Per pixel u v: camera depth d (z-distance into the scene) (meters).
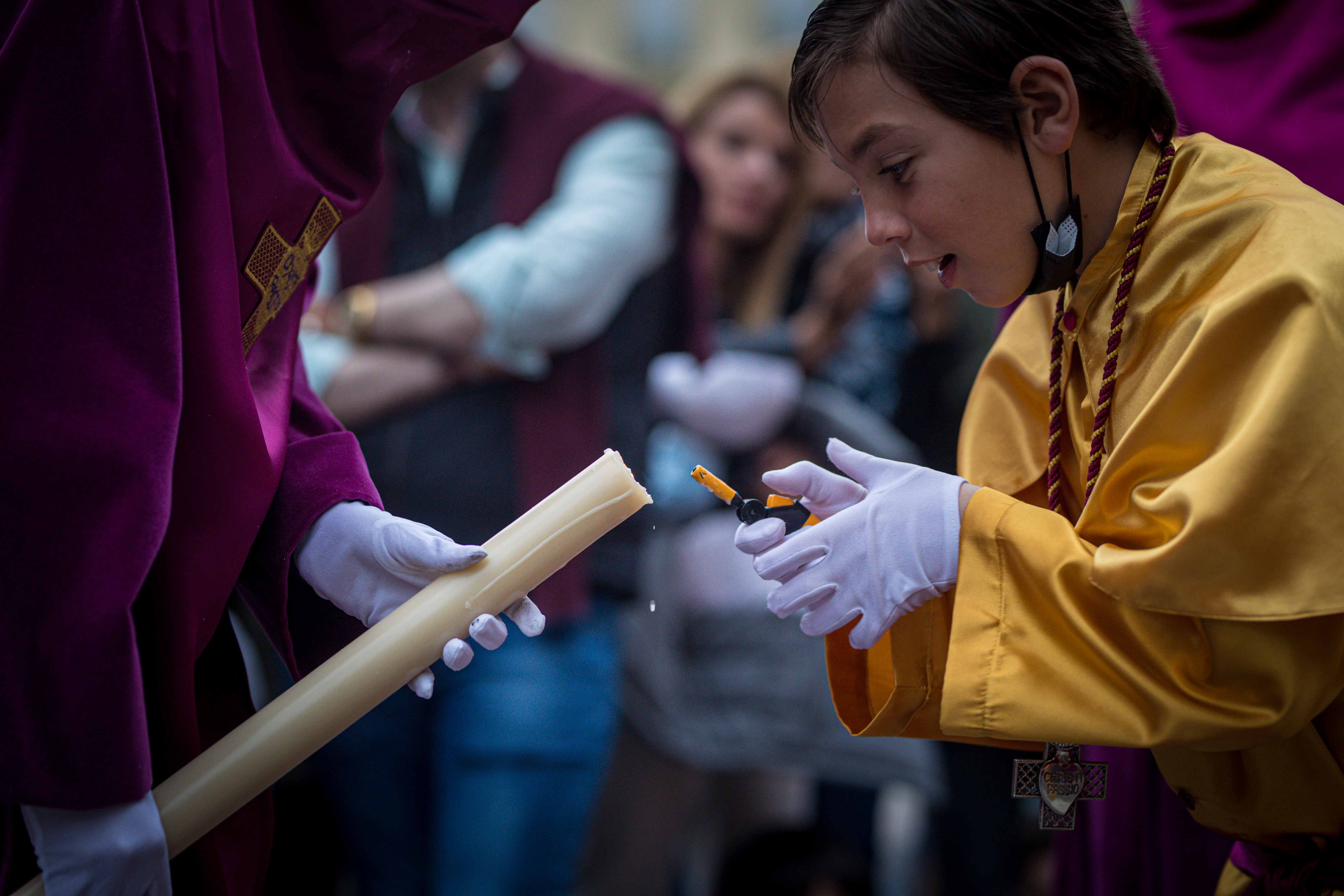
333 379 2.10
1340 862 1.19
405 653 1.08
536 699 2.04
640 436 2.26
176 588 1.06
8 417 0.98
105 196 1.00
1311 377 1.02
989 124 1.09
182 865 1.10
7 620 0.97
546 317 2.12
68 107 1.01
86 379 0.99
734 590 2.60
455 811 2.04
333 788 2.14
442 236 2.25
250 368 1.22
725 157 2.92
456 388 2.15
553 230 2.16
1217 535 1.02
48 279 1.00
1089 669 1.08
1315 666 1.06
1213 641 1.05
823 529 1.14
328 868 2.45
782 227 2.95
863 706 1.26
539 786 2.04
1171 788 1.33
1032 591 1.10
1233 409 1.06
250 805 1.19
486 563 1.11
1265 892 1.24
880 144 1.11
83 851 0.99
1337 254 1.05
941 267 1.17
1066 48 1.10
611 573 2.12
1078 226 1.15
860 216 3.00
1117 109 1.13
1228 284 1.09
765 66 2.99
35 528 0.97
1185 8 1.57
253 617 1.51
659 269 2.30
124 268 1.00
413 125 2.29
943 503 1.14
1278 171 1.14
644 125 2.27
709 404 2.69
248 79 1.11
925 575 1.13
